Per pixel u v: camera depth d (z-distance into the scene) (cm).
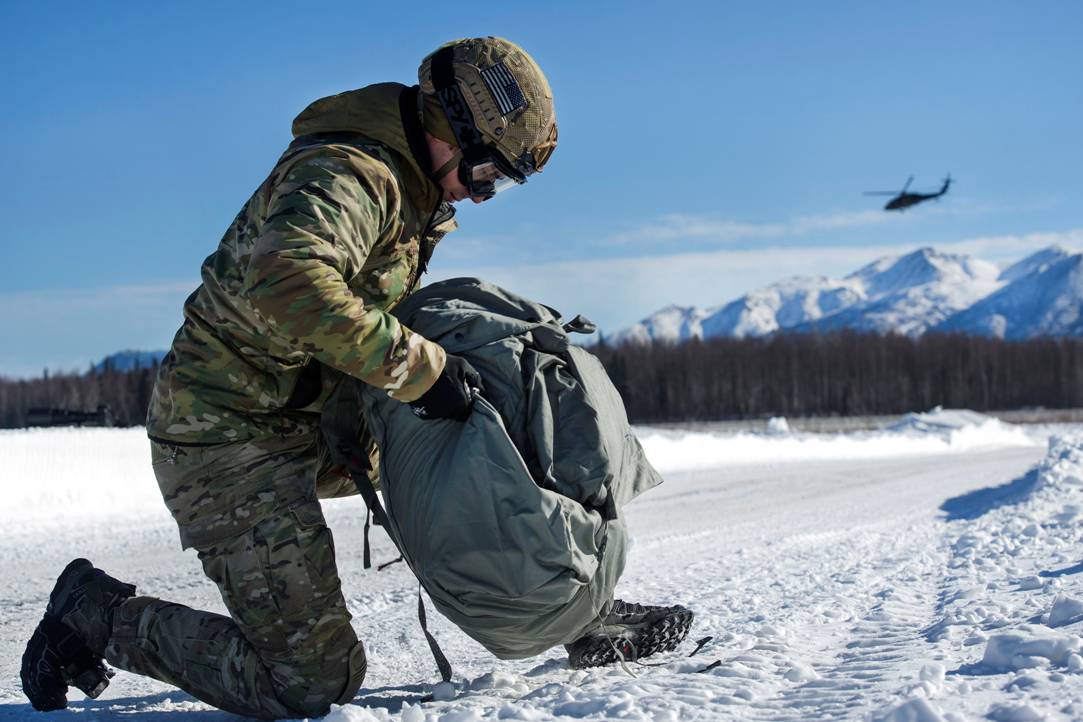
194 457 254
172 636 267
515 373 250
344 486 296
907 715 194
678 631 319
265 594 254
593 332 281
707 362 10050
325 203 226
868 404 10250
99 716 277
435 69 248
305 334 222
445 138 250
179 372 252
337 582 263
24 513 1002
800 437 2970
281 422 259
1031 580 395
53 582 634
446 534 238
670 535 848
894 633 341
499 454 237
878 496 1177
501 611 242
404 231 252
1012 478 1348
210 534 256
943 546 638
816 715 216
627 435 272
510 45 256
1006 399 10612
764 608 449
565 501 240
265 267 220
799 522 921
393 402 252
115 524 944
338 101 248
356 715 229
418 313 263
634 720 220
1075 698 204
